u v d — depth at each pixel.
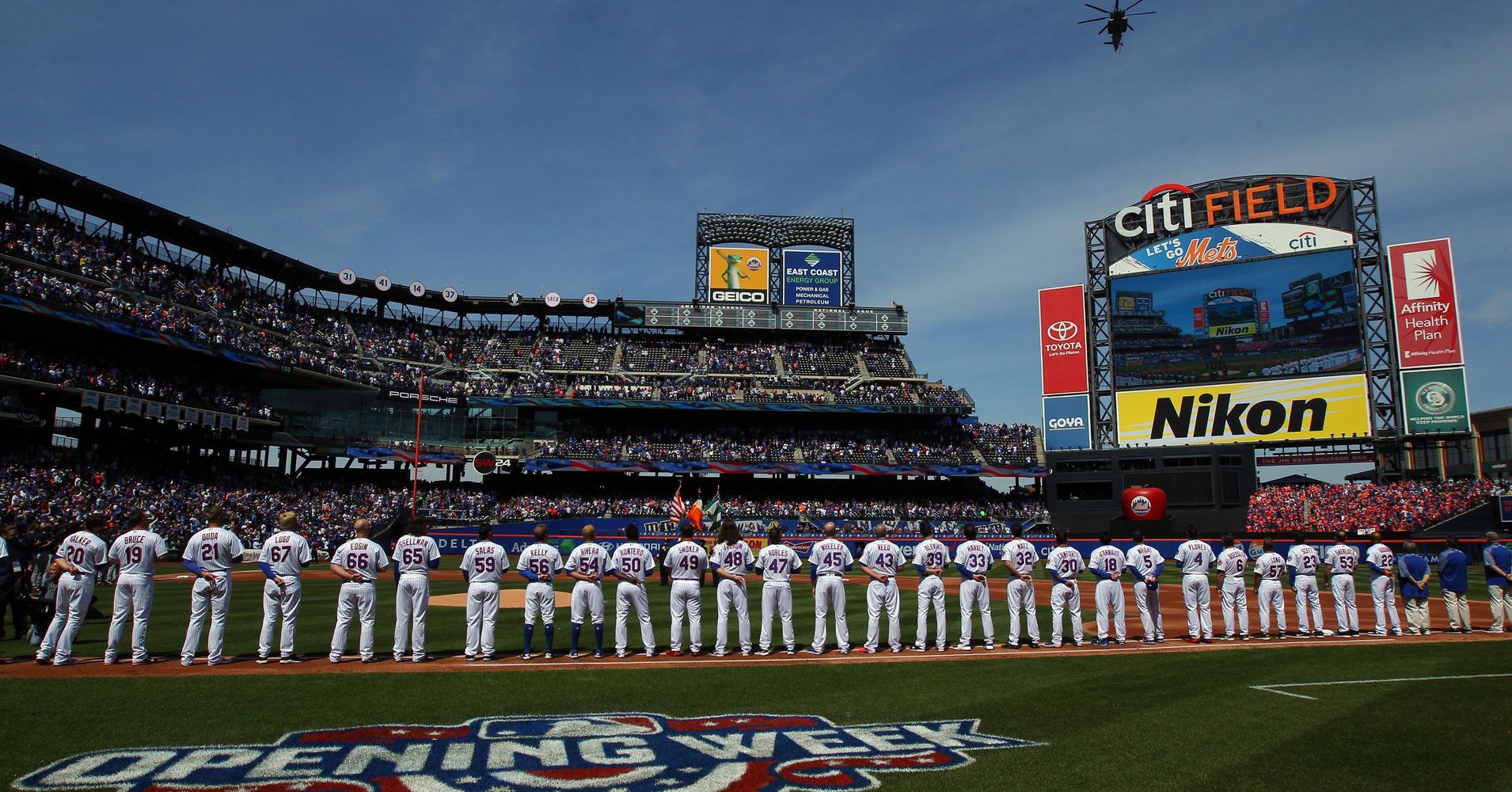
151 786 7.09
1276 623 19.31
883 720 9.52
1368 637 17.16
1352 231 48.72
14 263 37.62
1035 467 56.12
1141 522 45.25
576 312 63.34
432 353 60.09
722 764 7.86
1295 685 11.55
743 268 63.00
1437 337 46.12
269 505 44.66
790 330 63.62
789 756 8.16
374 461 56.62
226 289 50.47
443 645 15.27
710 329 65.56
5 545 14.27
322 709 9.80
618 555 14.03
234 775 7.38
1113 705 10.30
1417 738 8.76
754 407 56.81
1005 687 11.36
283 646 13.04
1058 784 7.30
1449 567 17.91
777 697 10.69
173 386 42.66
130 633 16.45
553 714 9.70
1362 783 7.32
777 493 58.16
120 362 42.97
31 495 34.00
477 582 13.47
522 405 55.41
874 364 63.78
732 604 14.33
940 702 10.45
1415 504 46.12
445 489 54.59
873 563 14.80
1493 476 61.91
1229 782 7.34
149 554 12.78
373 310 60.53
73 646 14.12
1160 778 7.47
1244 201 51.44
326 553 42.03
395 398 52.75
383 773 7.49
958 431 61.12
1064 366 54.31
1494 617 17.77
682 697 10.66
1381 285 48.22
